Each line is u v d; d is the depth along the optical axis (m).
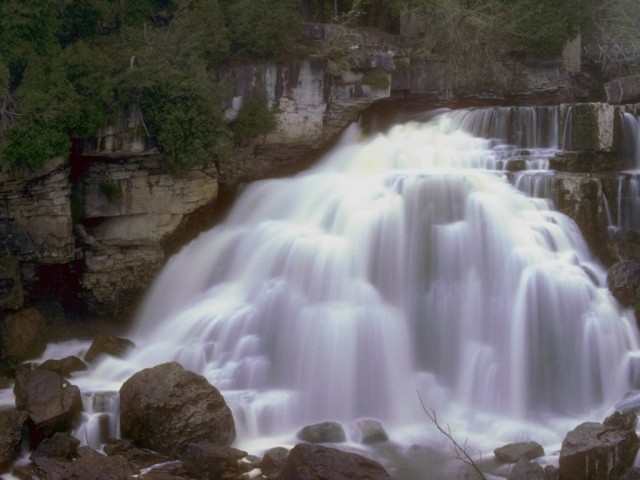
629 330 20.03
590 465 15.23
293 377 19.31
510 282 20.25
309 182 24.12
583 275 20.36
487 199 21.56
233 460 15.68
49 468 15.51
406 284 20.62
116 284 23.22
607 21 34.62
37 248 21.64
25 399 17.20
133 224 23.02
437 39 30.30
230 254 22.84
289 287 20.69
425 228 21.19
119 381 19.45
